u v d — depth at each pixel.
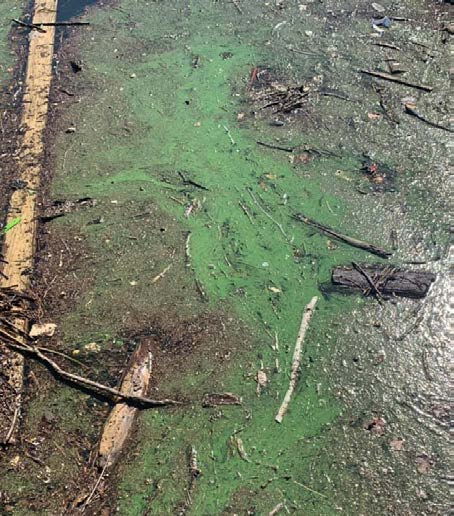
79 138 2.84
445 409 2.12
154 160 2.75
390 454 2.06
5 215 2.62
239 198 2.61
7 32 3.32
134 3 3.41
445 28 3.09
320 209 2.56
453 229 2.46
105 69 3.10
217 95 2.95
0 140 2.86
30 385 2.24
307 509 2.00
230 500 2.02
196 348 2.28
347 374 2.21
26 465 2.10
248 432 2.12
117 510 2.02
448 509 1.98
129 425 2.15
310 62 3.03
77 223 2.58
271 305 2.35
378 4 3.24
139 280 2.43
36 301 2.39
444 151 2.67
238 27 3.23
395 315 2.30
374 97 2.87
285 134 2.78
